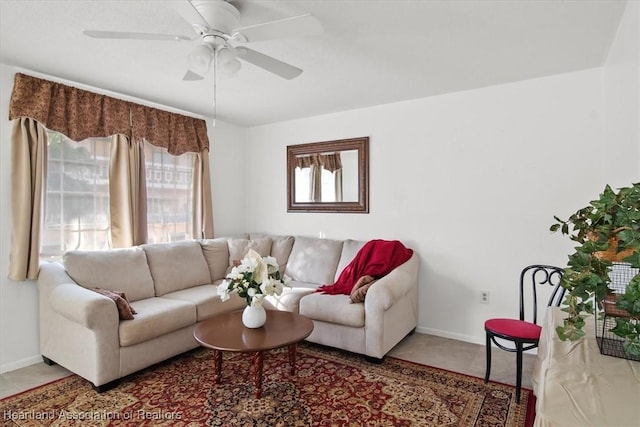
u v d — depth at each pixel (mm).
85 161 3205
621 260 1210
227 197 4637
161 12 2008
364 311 2902
